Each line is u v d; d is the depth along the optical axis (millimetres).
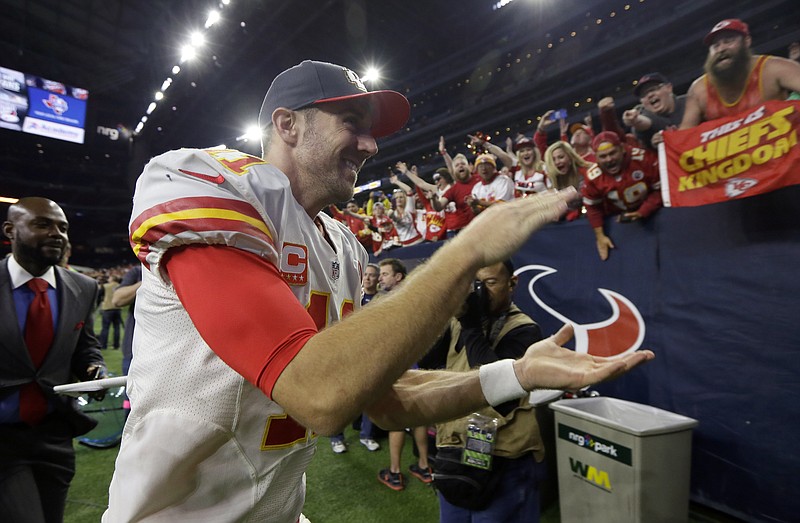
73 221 37812
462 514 1698
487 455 1546
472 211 4770
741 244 2152
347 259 925
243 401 651
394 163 22797
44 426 1654
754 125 2074
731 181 2158
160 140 41781
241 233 561
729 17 12164
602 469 2000
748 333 2123
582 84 15492
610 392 2686
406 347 505
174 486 670
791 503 1960
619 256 2652
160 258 583
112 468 3291
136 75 34156
